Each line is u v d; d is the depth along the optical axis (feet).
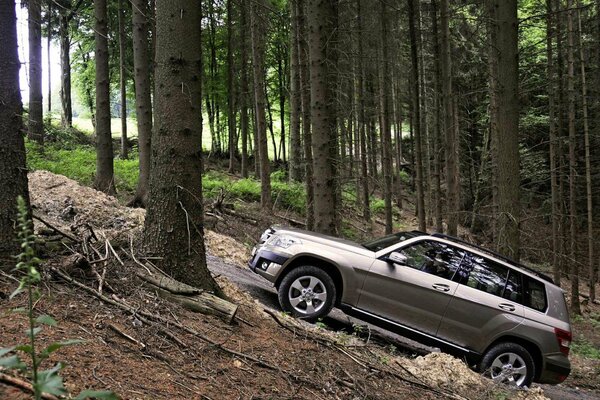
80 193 33.96
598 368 33.76
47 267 14.90
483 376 21.86
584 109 61.31
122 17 70.64
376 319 23.32
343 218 62.44
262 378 13.58
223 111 104.06
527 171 84.17
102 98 41.86
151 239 18.12
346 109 46.55
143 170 41.32
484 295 23.49
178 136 18.01
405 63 77.66
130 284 16.22
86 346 11.71
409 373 18.35
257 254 24.86
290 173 72.08
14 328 11.46
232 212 50.98
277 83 116.06
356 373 16.33
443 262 24.03
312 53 34.37
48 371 5.54
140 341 13.03
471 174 97.91
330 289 23.31
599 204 88.17
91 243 18.25
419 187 53.11
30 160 45.70
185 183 18.11
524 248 43.98
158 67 18.12
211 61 99.60
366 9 55.06
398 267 23.61
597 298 70.38
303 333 18.40
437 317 23.31
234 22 90.22
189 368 12.69
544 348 23.11
